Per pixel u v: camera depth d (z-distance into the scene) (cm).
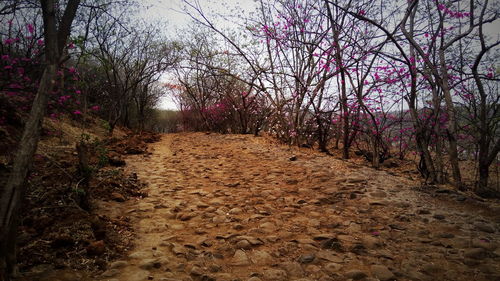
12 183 178
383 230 321
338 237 306
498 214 354
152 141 1220
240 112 1380
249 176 589
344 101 725
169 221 351
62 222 281
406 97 557
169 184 519
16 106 511
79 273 222
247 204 421
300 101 880
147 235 307
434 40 566
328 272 241
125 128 1503
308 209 397
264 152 844
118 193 414
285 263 254
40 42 697
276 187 507
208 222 354
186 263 252
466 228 320
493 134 496
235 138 1204
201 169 657
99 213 339
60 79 721
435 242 287
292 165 662
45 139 613
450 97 516
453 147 517
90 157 559
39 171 402
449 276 230
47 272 214
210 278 229
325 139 878
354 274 233
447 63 601
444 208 383
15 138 442
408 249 278
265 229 329
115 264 238
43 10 200
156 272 234
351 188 471
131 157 745
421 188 468
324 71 787
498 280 221
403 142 820
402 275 233
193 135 1535
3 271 178
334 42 684
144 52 1482
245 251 278
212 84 1684
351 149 972
